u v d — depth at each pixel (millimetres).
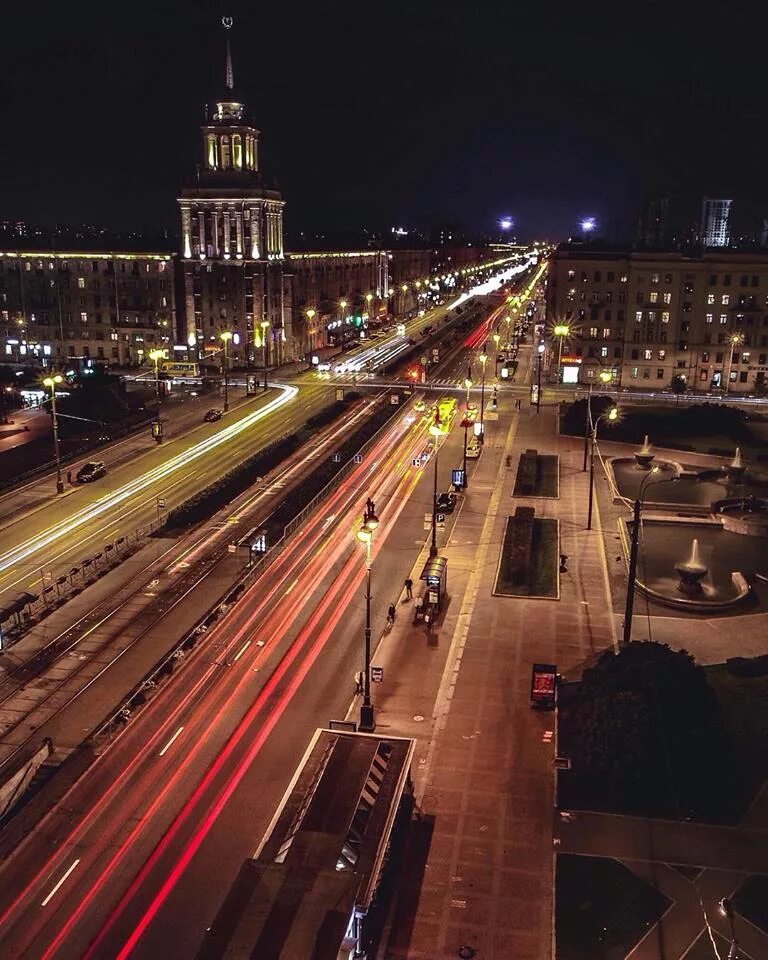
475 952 24031
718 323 116188
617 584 51031
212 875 27078
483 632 44594
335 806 26344
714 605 47062
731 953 23547
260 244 132625
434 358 145000
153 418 100625
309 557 55531
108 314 137000
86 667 41219
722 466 77500
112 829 29359
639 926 24859
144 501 68312
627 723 31766
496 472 76938
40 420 99188
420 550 56844
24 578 52562
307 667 40938
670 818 29609
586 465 78812
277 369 137875
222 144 131750
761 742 33625
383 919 25047
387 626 44906
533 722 35938
